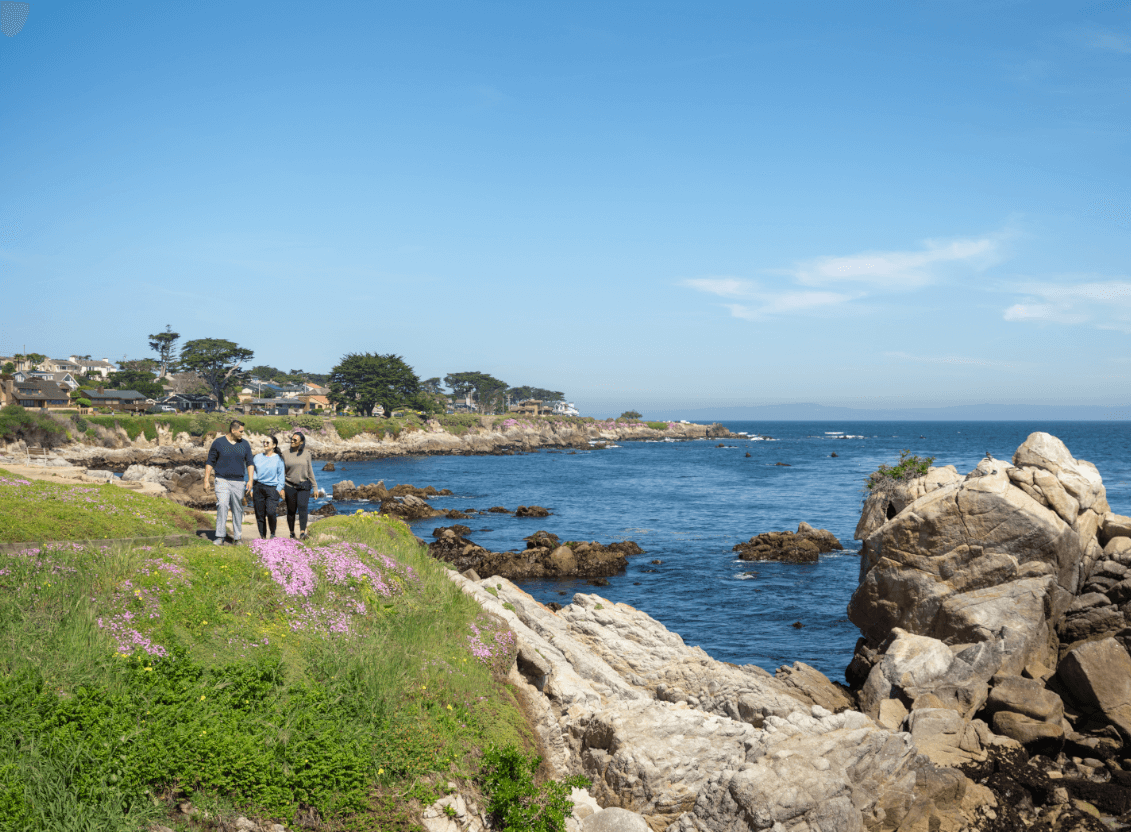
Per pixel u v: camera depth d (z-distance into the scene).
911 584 20.14
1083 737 15.48
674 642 20.02
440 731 9.73
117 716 7.46
